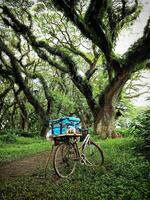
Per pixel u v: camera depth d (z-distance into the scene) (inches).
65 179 329.4
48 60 1122.7
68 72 1080.2
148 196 245.8
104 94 987.3
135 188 268.1
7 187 311.9
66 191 281.1
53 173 362.9
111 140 722.8
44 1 1151.6
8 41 1400.1
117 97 984.9
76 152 372.5
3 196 277.4
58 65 1113.4
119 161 386.6
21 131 1459.2
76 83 1054.4
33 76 1360.7
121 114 1239.5
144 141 452.4
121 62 926.4
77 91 1567.4
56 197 266.1
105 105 975.0
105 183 296.8
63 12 913.5
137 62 920.9
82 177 330.3
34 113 1882.4
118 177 310.3
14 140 1080.8
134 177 305.9
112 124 971.3
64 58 1059.9
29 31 1106.1
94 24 879.7
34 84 1760.6
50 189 293.0
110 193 259.0
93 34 904.3
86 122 1562.5
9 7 1147.9
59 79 1536.7
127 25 1084.5
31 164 461.7
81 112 1578.5
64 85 1578.5
